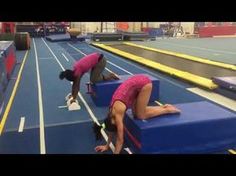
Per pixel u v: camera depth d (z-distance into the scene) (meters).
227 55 14.86
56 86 9.09
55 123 6.02
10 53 10.82
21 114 6.60
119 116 4.18
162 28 31.31
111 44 20.94
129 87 4.34
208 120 4.64
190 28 31.88
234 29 29.56
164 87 8.67
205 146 4.68
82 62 6.62
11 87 9.03
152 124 4.46
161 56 14.52
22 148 4.94
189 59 13.18
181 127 4.50
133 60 13.19
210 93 7.96
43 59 14.52
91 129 5.69
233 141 4.84
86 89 8.64
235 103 7.05
